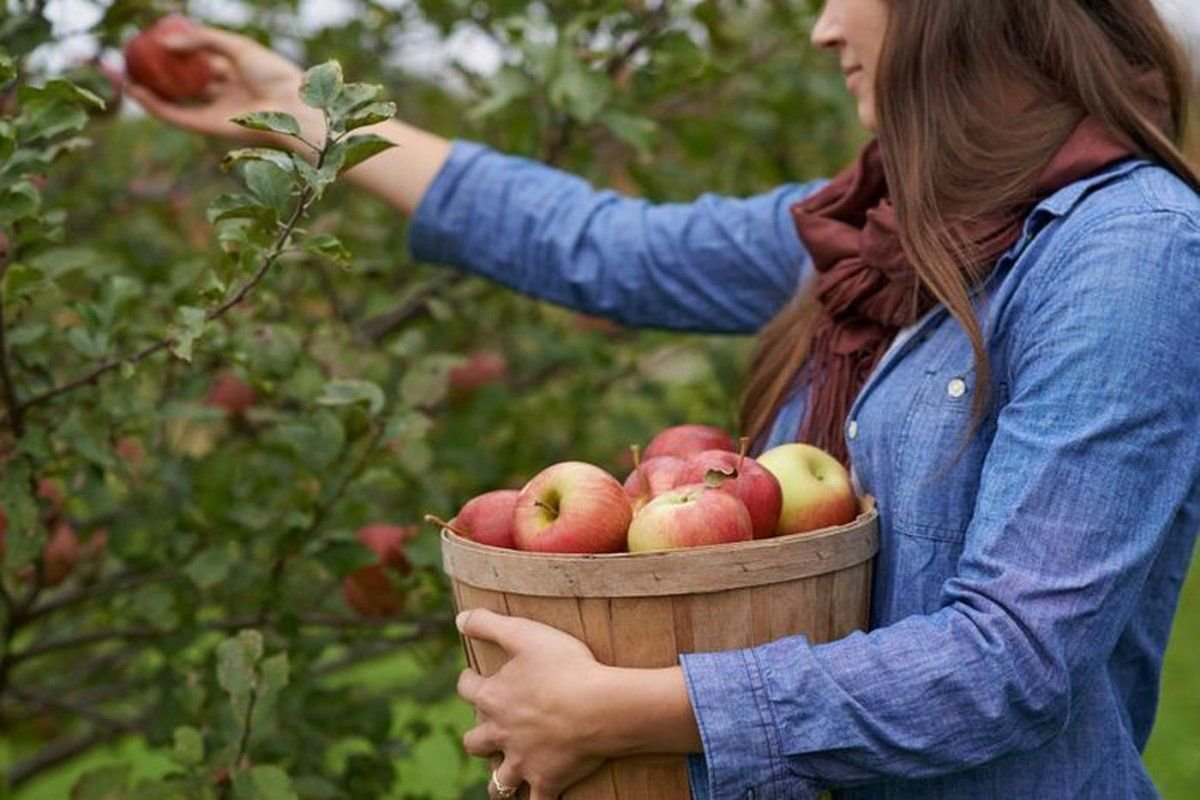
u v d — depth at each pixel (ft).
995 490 3.75
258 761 6.40
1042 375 3.75
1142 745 4.57
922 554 4.09
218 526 6.49
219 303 4.87
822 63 8.71
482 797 6.91
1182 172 4.11
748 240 5.95
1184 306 3.72
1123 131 4.12
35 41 5.52
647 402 9.07
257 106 6.34
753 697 3.67
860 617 4.13
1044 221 4.00
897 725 3.62
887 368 4.33
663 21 7.20
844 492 4.27
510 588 3.86
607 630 3.78
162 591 6.55
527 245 6.21
